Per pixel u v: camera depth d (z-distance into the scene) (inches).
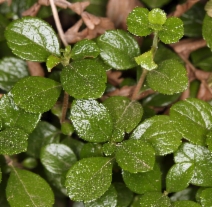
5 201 14.1
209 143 13.3
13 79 14.6
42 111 13.1
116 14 15.4
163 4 15.3
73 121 13.2
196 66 15.2
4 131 13.3
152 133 13.3
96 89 13.0
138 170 12.9
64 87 13.1
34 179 13.4
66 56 13.3
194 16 15.4
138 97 14.4
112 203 13.3
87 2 14.9
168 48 15.1
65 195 14.2
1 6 15.2
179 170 13.3
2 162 13.8
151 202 13.2
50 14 14.9
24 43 13.4
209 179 13.4
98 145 13.5
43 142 14.3
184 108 13.5
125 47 13.7
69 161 13.7
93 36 14.9
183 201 13.2
